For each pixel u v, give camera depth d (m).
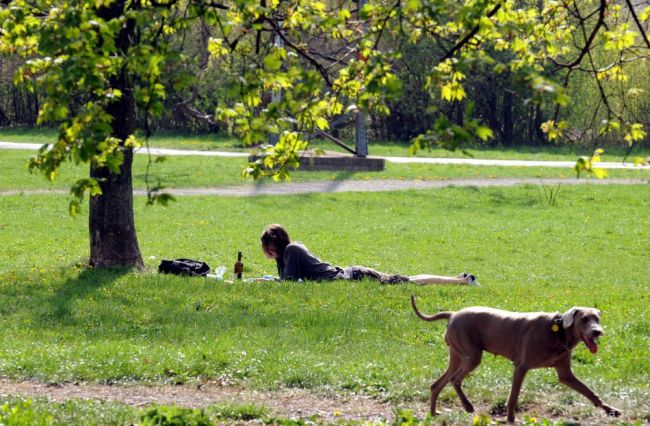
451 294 20.17
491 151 73.56
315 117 11.21
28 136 75.81
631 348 14.86
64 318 17.06
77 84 9.32
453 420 10.55
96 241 22.50
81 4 9.66
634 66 68.94
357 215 39.75
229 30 9.94
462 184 49.31
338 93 11.20
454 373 11.01
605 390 12.03
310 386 12.51
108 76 10.39
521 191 47.00
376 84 9.34
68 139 9.14
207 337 15.50
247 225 36.19
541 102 8.25
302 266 21.16
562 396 11.81
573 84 75.00
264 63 9.48
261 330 16.31
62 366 13.03
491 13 11.02
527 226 37.84
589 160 9.38
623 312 18.47
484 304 19.05
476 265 29.17
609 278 26.91
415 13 9.61
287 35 12.80
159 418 9.42
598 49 62.53
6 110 86.81
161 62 9.20
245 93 9.60
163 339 15.62
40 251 29.48
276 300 18.83
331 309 18.09
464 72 9.94
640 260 31.05
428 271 27.70
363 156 53.69
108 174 22.11
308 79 9.41
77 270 21.84
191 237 33.00
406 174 52.31
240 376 12.91
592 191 47.53
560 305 19.31
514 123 83.44
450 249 32.19
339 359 14.10
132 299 18.61
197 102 75.50
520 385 10.41
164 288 19.64
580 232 36.56
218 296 19.02
